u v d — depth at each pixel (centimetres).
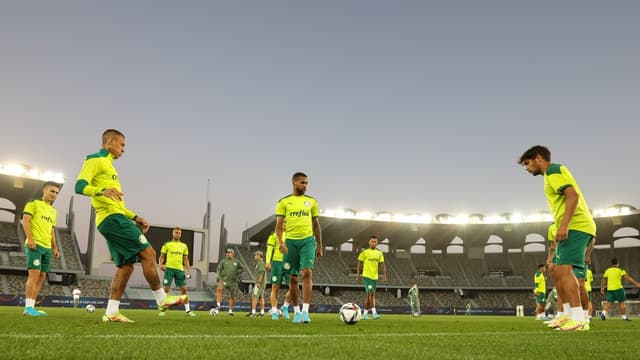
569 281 720
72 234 5141
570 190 703
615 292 2080
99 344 372
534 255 6359
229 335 495
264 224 5525
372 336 523
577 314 718
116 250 739
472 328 822
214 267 5584
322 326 768
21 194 4769
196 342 407
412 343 445
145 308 4069
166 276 1636
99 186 735
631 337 584
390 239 6450
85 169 715
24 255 4678
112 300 750
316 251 1020
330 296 5991
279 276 1377
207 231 5197
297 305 960
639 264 5722
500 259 6412
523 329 799
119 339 415
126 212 752
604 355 381
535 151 765
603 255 6000
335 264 6109
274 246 1439
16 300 3638
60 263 4797
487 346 434
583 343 481
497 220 5984
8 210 4825
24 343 365
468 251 6512
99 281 5006
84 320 787
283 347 387
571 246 720
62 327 566
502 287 6094
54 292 4700
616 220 5603
